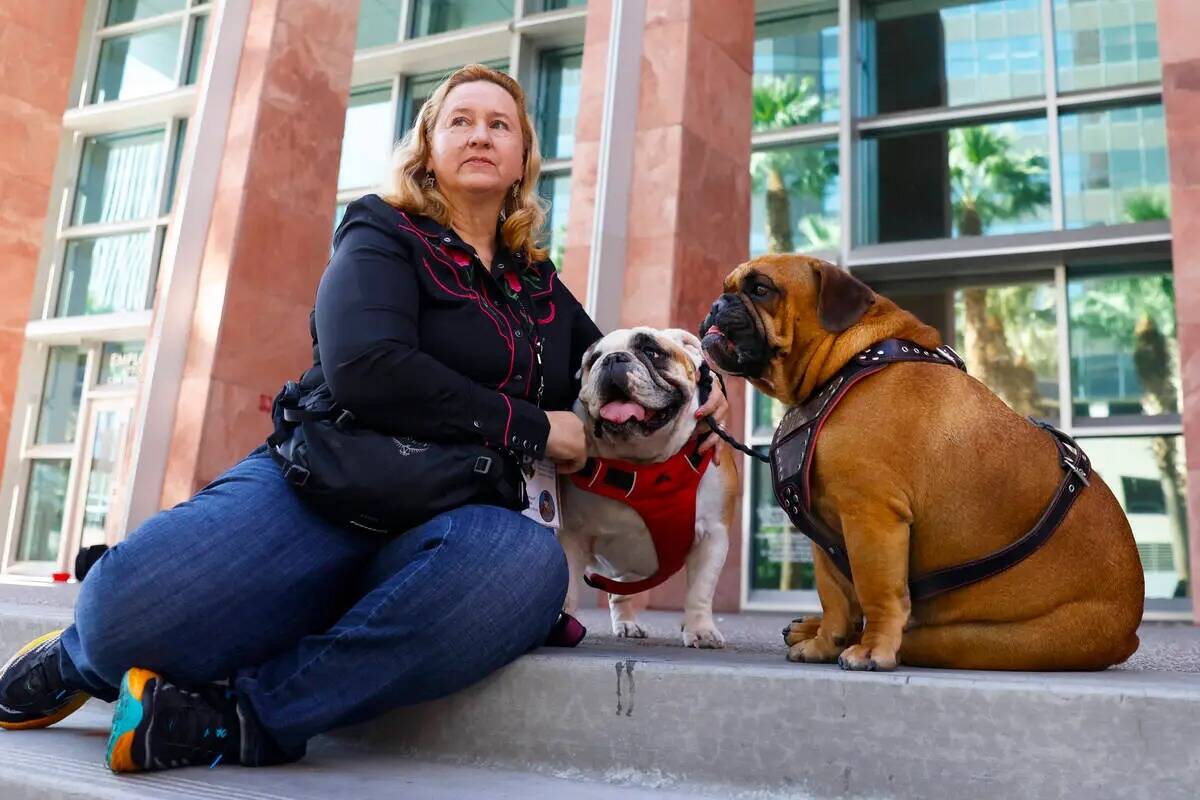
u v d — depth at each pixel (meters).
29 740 1.96
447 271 2.13
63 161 12.98
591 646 2.39
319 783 1.62
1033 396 8.10
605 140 6.10
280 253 6.58
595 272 5.90
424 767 1.80
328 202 6.95
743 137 6.71
